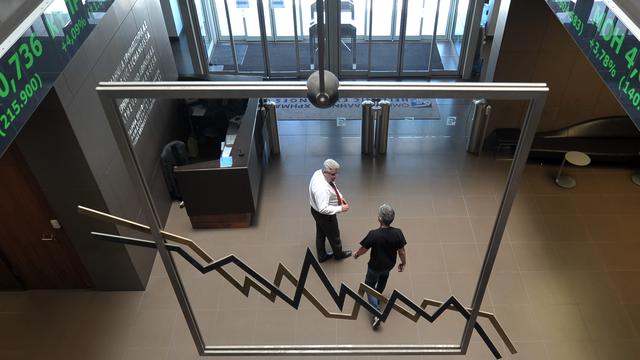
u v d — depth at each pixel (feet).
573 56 25.09
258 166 25.57
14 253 19.81
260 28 32.24
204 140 28.78
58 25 14.55
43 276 20.76
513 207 24.45
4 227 18.83
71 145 16.17
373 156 27.55
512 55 25.41
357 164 27.04
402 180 26.03
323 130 29.50
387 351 12.71
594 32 14.43
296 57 34.47
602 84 25.90
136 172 9.11
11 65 11.70
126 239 10.96
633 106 11.90
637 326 19.57
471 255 22.24
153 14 24.77
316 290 20.97
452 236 23.07
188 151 27.89
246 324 19.86
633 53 11.91
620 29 12.67
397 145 28.27
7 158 16.65
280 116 30.66
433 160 27.25
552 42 24.79
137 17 22.41
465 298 20.56
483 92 7.48
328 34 32.48
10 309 20.62
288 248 22.75
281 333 19.54
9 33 11.89
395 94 7.37
